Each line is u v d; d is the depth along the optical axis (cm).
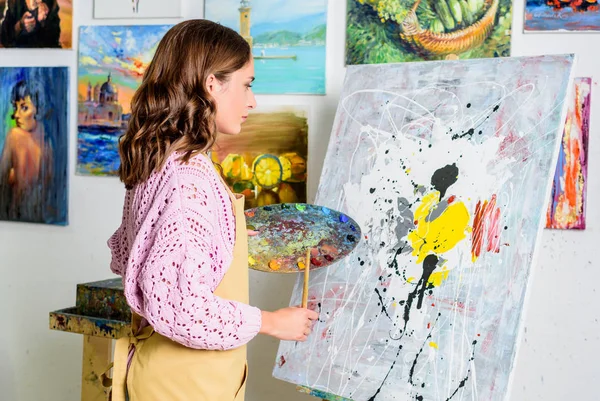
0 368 275
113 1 248
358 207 178
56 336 267
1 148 266
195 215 123
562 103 154
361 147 183
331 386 166
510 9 205
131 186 137
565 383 209
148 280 118
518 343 144
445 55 212
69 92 257
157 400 134
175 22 243
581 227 204
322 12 225
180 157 128
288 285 236
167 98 130
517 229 151
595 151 202
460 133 167
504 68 166
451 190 164
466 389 147
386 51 218
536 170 153
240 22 234
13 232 270
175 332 120
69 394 267
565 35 203
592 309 205
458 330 153
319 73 226
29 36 260
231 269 136
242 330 128
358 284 171
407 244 167
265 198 235
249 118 235
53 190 261
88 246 260
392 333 162
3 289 273
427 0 213
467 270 156
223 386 136
